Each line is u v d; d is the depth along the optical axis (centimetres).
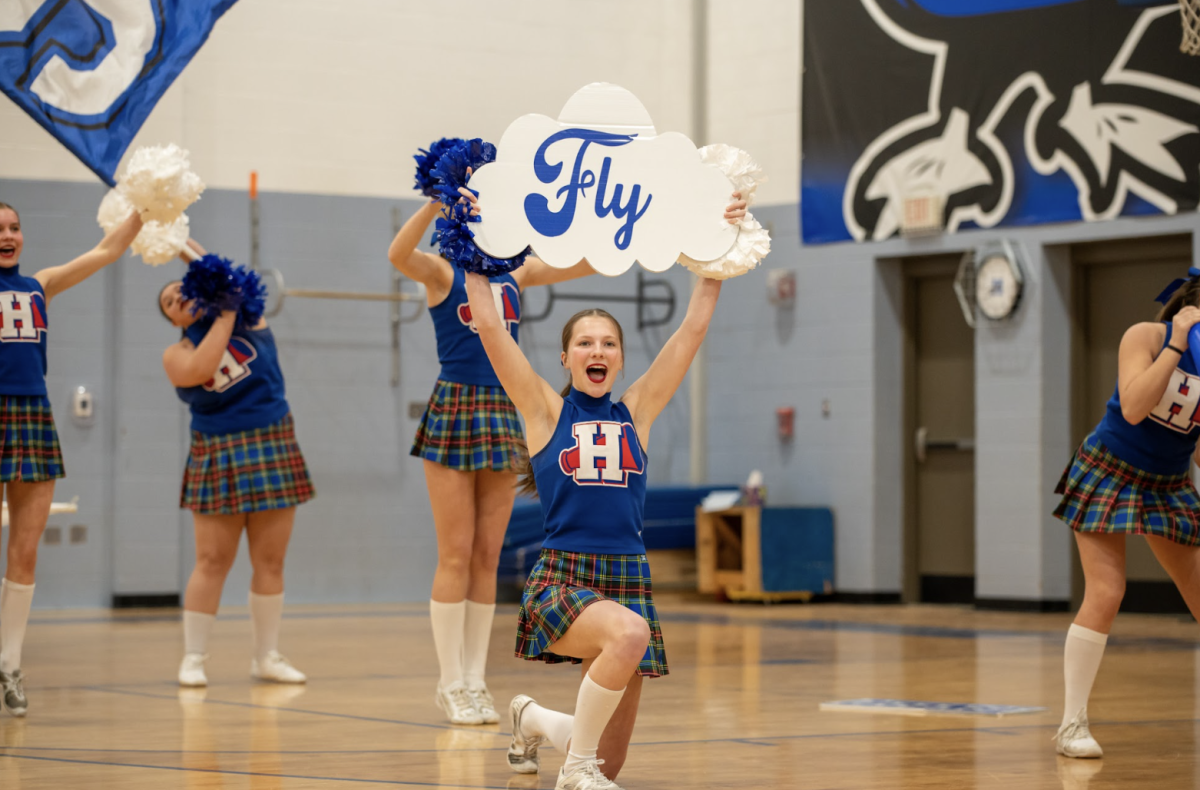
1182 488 712
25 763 666
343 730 786
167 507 1794
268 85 1866
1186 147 1619
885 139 1856
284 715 852
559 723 599
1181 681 1031
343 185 1902
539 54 2011
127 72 1080
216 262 988
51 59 1060
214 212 1833
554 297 2019
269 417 1031
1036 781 620
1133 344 692
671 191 615
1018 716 845
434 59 1953
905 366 1900
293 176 1877
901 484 1894
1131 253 1706
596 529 565
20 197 1748
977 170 1777
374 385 1914
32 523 866
